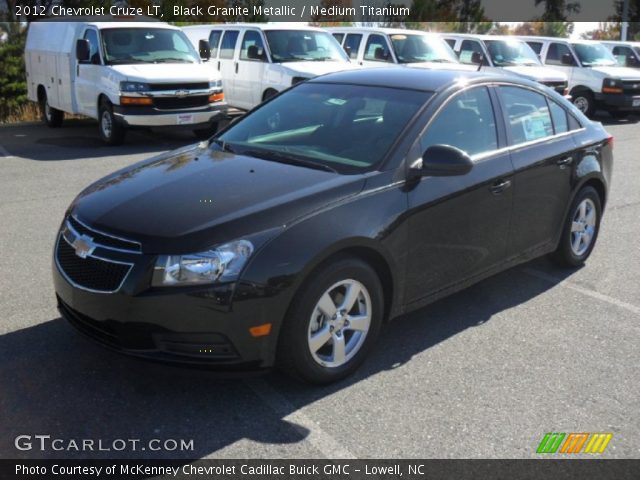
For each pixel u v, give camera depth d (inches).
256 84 519.8
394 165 155.4
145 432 127.0
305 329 135.5
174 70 450.9
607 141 225.1
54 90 527.5
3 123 606.5
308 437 126.7
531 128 197.0
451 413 135.9
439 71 193.2
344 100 182.4
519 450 124.6
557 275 217.8
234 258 127.7
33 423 128.7
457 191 164.4
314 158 162.9
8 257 223.0
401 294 156.8
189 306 126.0
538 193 192.9
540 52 700.0
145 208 139.3
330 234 136.3
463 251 171.0
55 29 522.0
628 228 277.0
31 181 342.6
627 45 797.9
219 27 568.7
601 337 172.7
